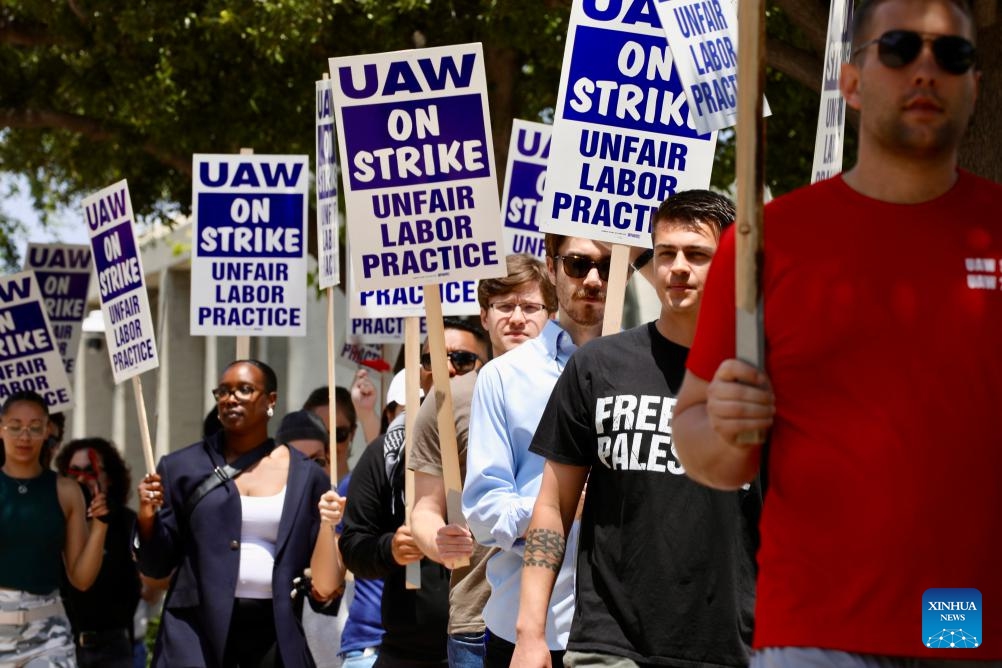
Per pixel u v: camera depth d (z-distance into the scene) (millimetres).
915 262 2986
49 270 12930
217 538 7488
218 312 9188
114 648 9609
